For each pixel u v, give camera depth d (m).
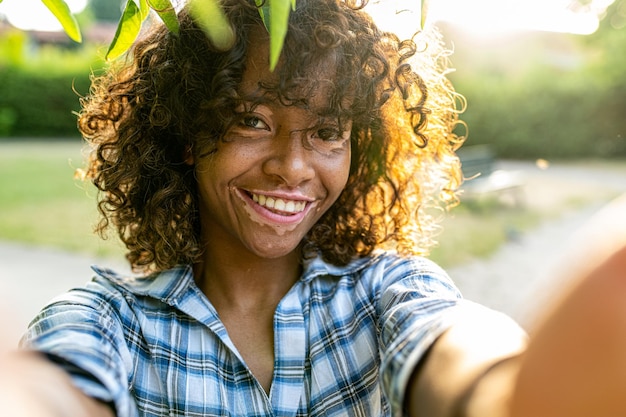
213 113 1.27
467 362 0.76
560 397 0.54
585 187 13.49
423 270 1.37
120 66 1.58
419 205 1.73
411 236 1.71
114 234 1.76
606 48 19.23
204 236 1.44
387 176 1.63
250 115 1.27
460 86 19.17
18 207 9.81
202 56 1.31
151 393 1.29
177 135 1.40
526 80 19.00
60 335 1.01
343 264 1.48
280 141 1.28
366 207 1.63
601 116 18.72
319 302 1.40
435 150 1.72
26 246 7.48
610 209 0.59
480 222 9.57
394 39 1.47
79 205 10.05
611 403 0.52
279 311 1.37
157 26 1.49
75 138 21.94
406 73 1.45
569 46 25.28
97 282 1.37
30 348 0.88
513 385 0.59
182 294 1.34
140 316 1.33
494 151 19.28
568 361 0.54
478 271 7.04
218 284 1.42
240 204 1.32
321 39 1.24
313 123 1.27
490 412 0.63
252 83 1.26
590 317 0.53
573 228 9.41
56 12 0.86
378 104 1.39
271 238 1.33
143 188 1.50
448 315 0.92
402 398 0.83
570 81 18.80
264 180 1.29
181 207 1.44
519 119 19.02
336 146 1.33
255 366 1.35
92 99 1.66
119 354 1.22
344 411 1.32
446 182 1.78
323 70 1.27
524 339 0.80
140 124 1.47
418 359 0.83
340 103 1.27
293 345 1.34
